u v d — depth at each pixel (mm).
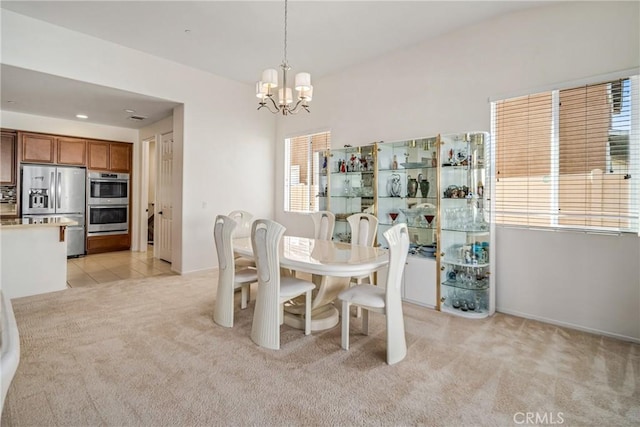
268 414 1768
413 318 3197
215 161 5102
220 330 2842
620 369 2248
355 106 4684
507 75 3293
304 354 2438
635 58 2646
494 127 3432
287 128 5770
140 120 5793
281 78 5184
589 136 2896
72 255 5859
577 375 2174
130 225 6652
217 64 4641
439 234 3449
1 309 1078
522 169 3268
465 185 3416
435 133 3828
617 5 2713
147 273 4832
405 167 3926
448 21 3439
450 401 1891
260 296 2580
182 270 4766
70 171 5812
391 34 3725
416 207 3832
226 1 3105
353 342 2654
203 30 3666
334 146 4992
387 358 2301
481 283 3344
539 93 3131
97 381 2047
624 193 2744
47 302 3496
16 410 1762
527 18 3168
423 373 2189
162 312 3246
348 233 4570
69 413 1750
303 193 5582
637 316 2674
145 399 1879
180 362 2295
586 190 2924
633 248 2686
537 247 3162
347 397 1920
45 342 2566
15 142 5297
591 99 2879
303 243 3408
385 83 4316
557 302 3055
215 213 5129
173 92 4562
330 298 3053
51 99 4512
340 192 4656
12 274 3607
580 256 2930
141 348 2490
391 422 1715
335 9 3230
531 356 2432
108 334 2729
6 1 3102
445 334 2830
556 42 3010
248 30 3658
